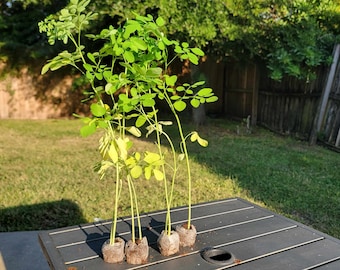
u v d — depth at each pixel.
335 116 5.18
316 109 5.60
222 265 1.25
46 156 4.66
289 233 1.54
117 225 1.61
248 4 5.11
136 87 1.24
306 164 4.35
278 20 5.45
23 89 7.88
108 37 1.22
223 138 5.96
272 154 4.85
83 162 4.36
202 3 4.78
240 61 6.67
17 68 7.71
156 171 1.24
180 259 1.28
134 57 1.21
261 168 4.17
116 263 1.24
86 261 1.26
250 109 7.42
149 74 1.18
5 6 8.06
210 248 1.37
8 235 2.60
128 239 1.45
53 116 8.18
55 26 1.20
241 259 1.30
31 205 3.05
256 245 1.42
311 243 1.45
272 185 3.58
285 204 3.09
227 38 5.39
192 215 1.74
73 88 8.11
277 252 1.36
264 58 5.84
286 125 6.36
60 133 6.30
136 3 4.54
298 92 6.02
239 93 7.79
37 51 7.65
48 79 7.95
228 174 3.93
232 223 1.65
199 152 4.91
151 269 1.21
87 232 1.53
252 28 5.29
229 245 1.41
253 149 5.14
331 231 2.61
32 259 2.32
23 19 8.01
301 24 5.45
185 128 6.82
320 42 5.40
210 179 3.75
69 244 1.41
